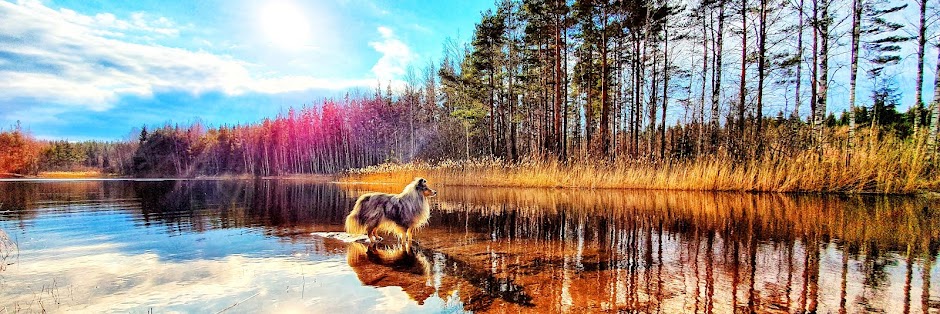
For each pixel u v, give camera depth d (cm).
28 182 3091
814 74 1460
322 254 534
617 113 2420
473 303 346
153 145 5956
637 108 2072
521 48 2575
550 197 1294
